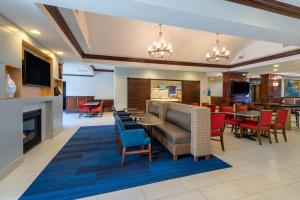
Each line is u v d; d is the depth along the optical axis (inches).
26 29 117.1
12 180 94.7
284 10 112.5
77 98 429.7
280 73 402.9
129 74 331.6
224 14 102.1
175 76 358.6
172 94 365.4
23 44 129.2
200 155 122.0
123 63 273.1
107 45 234.4
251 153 138.1
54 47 161.2
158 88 357.7
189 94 369.7
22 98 116.1
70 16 119.8
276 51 235.0
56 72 195.9
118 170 107.8
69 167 111.8
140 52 260.5
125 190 86.0
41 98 148.2
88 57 251.8
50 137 180.2
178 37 235.9
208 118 122.9
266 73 390.0
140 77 337.4
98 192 84.3
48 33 124.3
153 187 88.6
